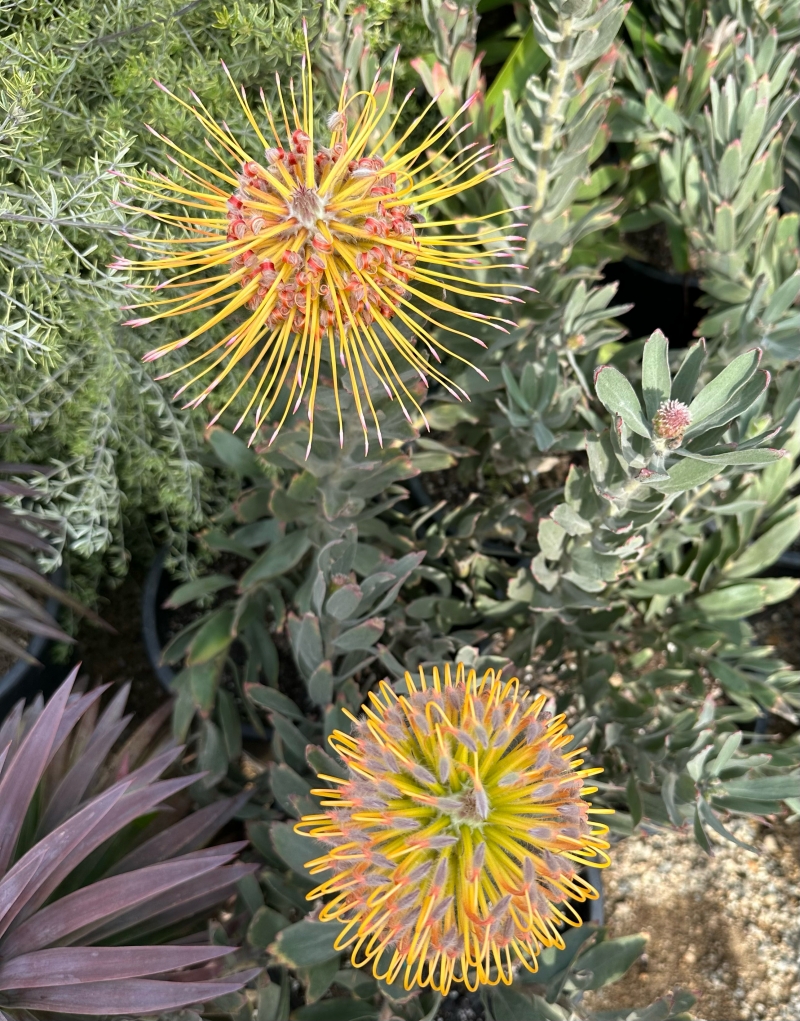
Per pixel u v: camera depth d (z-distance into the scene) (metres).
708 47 0.50
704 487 0.42
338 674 0.46
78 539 0.46
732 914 0.55
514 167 0.44
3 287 0.39
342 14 0.37
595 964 0.36
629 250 0.61
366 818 0.22
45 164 0.40
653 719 0.44
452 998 0.43
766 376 0.27
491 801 0.23
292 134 0.25
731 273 0.50
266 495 0.45
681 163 0.51
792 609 0.64
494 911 0.21
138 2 0.38
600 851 0.25
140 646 0.57
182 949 0.31
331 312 0.25
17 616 0.42
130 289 0.37
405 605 0.52
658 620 0.52
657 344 0.27
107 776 0.42
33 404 0.43
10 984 0.30
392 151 0.28
